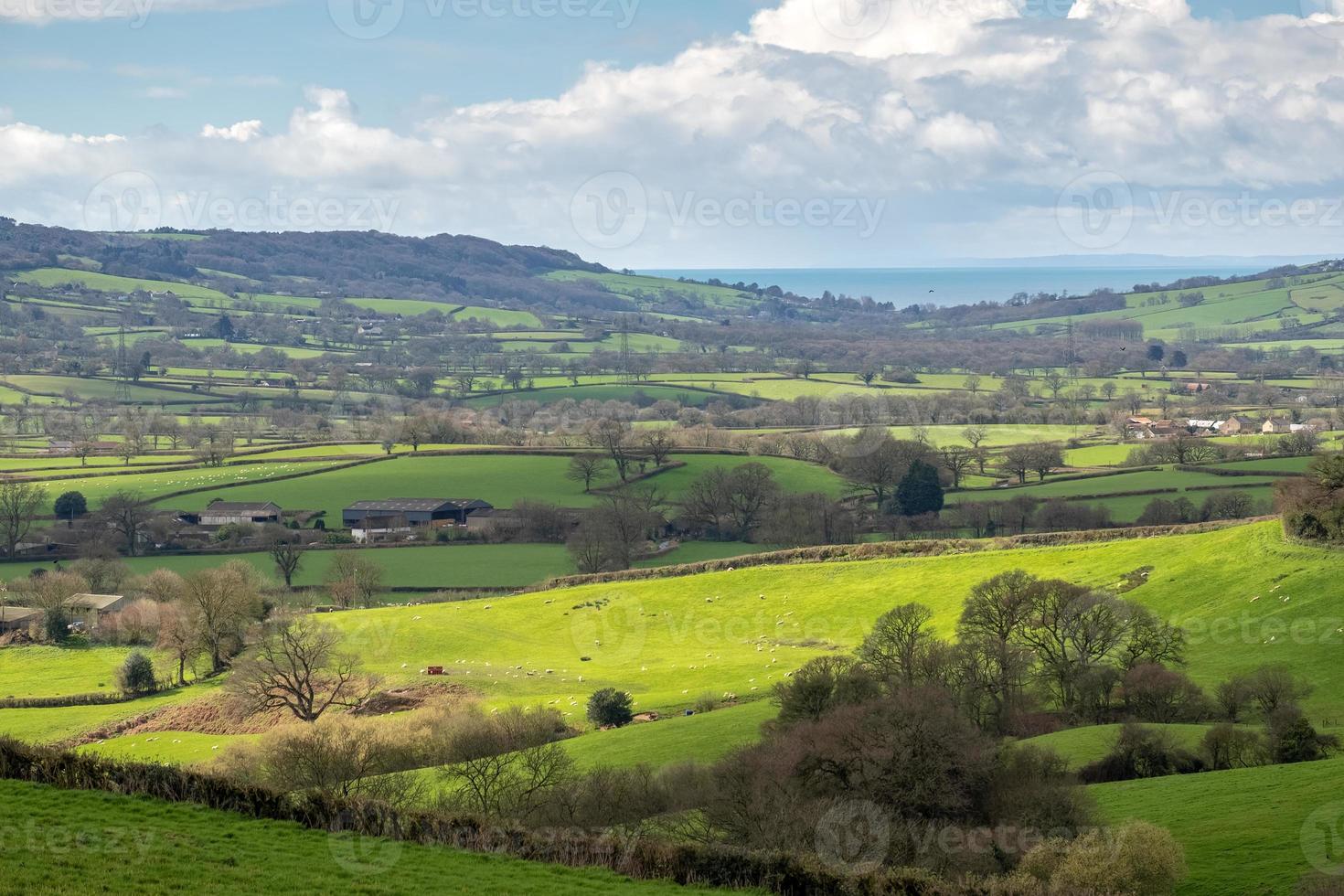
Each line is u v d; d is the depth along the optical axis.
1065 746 60.66
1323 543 90.31
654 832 48.31
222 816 44.62
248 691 88.62
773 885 42.03
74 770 46.03
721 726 71.94
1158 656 73.56
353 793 54.81
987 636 75.31
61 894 35.25
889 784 48.56
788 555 127.31
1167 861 41.78
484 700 89.19
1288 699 64.44
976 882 41.22
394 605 124.62
